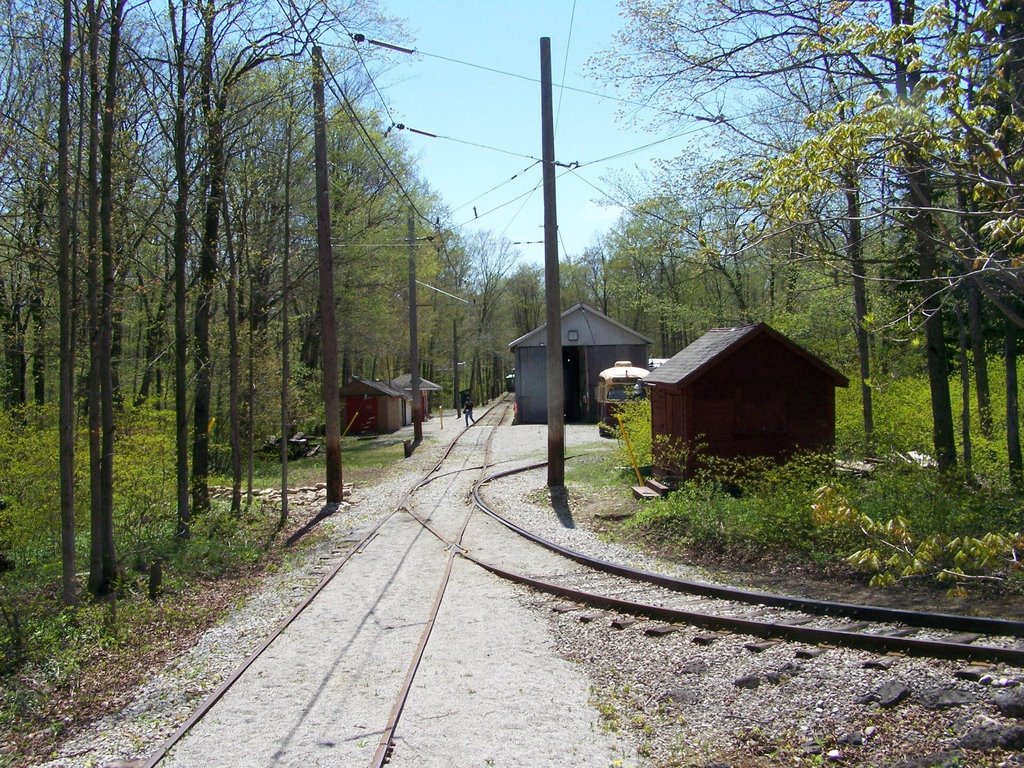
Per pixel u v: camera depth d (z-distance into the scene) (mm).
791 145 13109
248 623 9531
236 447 17797
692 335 47531
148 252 18984
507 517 16234
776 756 5586
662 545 12836
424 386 58969
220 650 8523
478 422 50156
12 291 18469
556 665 7688
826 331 24688
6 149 10766
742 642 7672
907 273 16156
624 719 6406
